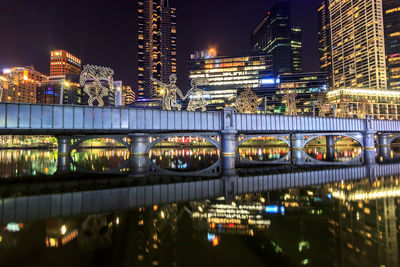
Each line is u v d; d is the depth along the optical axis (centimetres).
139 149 4006
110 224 1056
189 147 9694
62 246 827
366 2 19238
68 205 1393
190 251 775
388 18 18325
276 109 13675
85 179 2341
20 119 2717
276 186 1895
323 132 5431
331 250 770
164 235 917
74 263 695
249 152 6606
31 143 12281
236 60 17375
